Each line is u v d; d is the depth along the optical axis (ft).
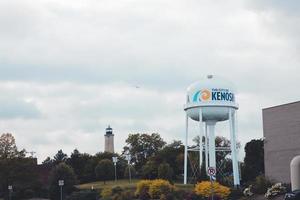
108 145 575.79
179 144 424.87
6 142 312.71
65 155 515.91
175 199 193.06
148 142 479.82
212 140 237.25
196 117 237.45
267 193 171.01
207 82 235.20
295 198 131.34
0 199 303.89
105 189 241.96
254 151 316.19
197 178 221.25
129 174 349.41
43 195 314.14
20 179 309.01
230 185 216.74
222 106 232.32
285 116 195.93
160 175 304.91
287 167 192.75
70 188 294.05
